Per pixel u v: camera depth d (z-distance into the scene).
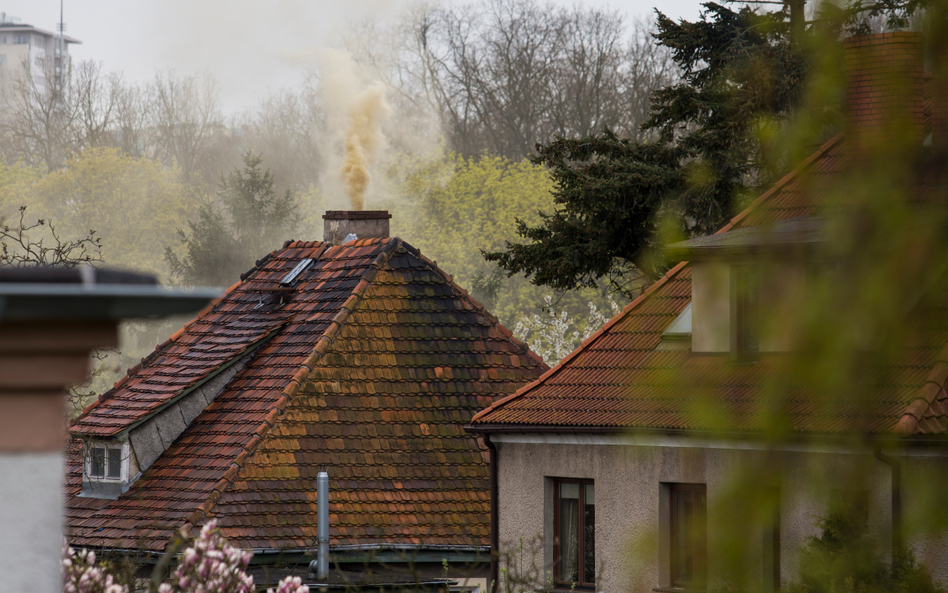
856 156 17.50
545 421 62.91
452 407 76.56
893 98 16.64
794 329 16.28
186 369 79.75
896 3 17.19
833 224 16.61
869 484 16.53
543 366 81.06
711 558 14.93
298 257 89.38
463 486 72.69
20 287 10.33
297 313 82.75
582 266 100.94
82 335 10.87
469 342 80.38
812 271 17.05
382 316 79.69
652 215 96.31
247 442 71.69
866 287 15.88
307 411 73.38
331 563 67.62
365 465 72.00
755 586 14.77
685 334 63.56
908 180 16.28
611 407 61.09
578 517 63.22
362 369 76.44
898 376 51.59
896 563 22.09
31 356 10.76
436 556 69.12
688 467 57.06
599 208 97.44
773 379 16.08
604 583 60.41
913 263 15.91
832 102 18.25
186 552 33.12
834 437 18.98
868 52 39.03
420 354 78.62
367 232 88.69
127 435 74.12
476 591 68.62
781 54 70.25
